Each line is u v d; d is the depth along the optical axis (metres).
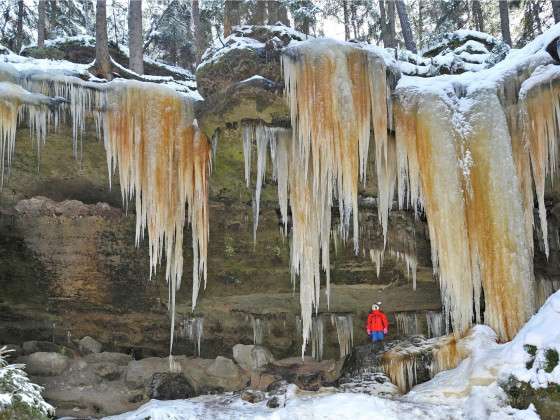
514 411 7.48
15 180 10.50
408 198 10.60
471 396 7.85
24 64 10.98
